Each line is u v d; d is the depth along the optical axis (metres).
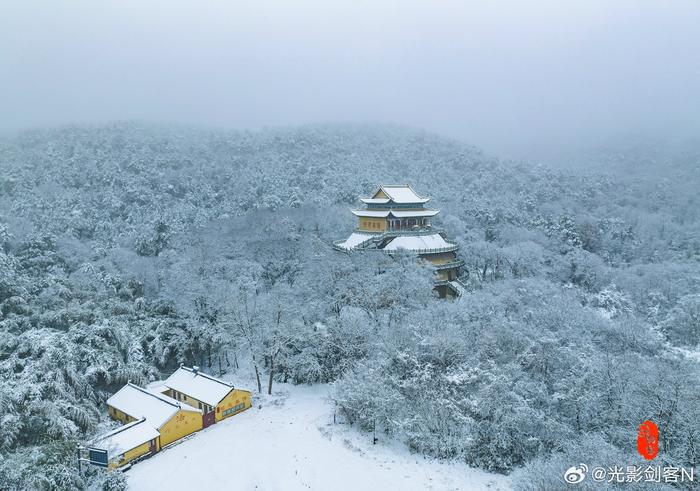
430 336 52.78
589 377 45.53
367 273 68.50
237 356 70.44
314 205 126.88
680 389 40.25
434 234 89.31
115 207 128.25
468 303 64.25
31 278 69.56
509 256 91.06
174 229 111.44
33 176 141.38
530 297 68.75
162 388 57.38
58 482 36.03
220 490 40.75
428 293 66.38
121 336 59.25
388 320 63.44
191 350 65.69
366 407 48.91
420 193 150.62
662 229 135.12
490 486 40.81
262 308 63.28
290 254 98.00
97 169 153.50
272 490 40.72
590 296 81.62
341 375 57.59
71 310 59.28
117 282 75.62
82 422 47.91
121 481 39.44
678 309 73.69
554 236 118.69
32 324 57.91
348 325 59.50
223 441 48.69
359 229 92.62
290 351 60.25
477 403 45.22
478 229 124.31
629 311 76.62
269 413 54.75
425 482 41.53
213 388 54.88
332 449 46.72
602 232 131.38
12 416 43.03
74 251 90.31
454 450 45.28
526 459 43.31
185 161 181.25
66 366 51.00
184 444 48.34
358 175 163.38
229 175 165.12
